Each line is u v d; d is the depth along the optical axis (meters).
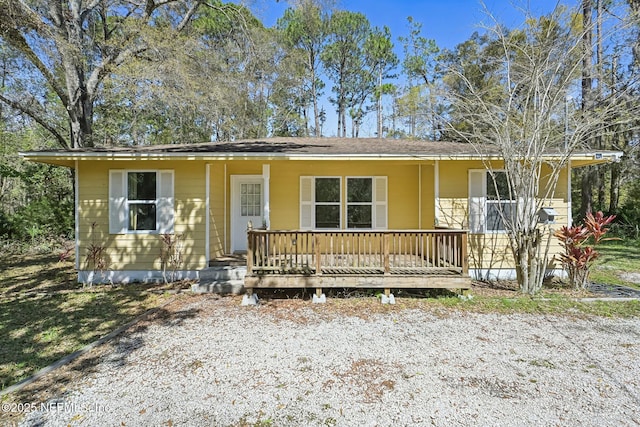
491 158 7.31
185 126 20.09
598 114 7.37
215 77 14.48
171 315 5.56
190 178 7.89
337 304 6.14
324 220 9.19
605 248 13.36
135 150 7.60
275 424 2.78
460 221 8.02
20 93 13.38
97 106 16.89
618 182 19.28
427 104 12.95
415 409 2.97
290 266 6.65
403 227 9.16
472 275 8.03
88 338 4.65
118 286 7.50
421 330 4.88
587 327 4.96
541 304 5.95
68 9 12.73
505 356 4.02
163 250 7.82
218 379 3.49
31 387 3.35
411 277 6.25
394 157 7.31
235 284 6.98
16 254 12.15
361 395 3.19
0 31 10.02
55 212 14.23
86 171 7.86
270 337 4.62
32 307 6.04
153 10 13.23
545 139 6.41
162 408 3.00
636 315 5.43
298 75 22.52
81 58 12.43
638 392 3.23
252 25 15.99
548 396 3.16
